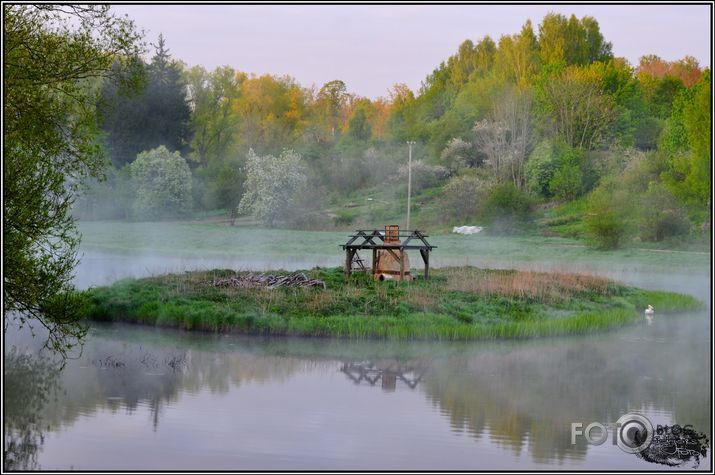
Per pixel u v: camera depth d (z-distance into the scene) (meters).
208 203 79.00
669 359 20.03
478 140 80.12
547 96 77.69
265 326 22.25
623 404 15.57
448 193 69.00
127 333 22.23
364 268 28.30
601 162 71.06
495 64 98.81
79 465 11.76
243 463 11.97
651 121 80.75
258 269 32.91
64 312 17.89
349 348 20.64
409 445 12.99
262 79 111.56
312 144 93.06
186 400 15.31
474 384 17.12
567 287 27.64
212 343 20.97
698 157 56.53
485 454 12.69
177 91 86.81
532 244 56.00
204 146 100.88
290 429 13.64
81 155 18.48
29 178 16.81
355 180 83.38
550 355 20.33
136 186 75.81
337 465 11.98
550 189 69.44
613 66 83.44
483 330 22.39
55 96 18.33
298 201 70.44
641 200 55.50
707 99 56.31
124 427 13.60
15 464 11.74
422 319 22.53
